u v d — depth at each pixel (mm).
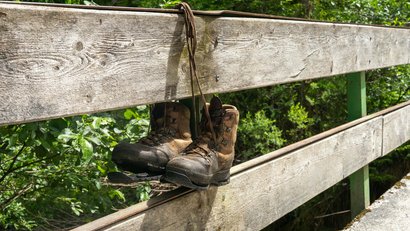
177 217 2121
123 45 1743
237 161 5410
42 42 1479
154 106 2156
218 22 2232
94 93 1646
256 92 5922
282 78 2754
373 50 4066
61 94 1539
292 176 2955
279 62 2719
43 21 1479
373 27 4043
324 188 3326
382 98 6078
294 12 6254
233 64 2340
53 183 3256
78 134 2674
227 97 5918
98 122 2789
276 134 5258
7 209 3650
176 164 1927
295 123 5797
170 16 1941
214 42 2213
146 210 1976
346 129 3635
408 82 6008
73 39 1568
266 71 2602
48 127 2625
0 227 4047
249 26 2443
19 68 1424
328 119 5949
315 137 3264
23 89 1436
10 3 1420
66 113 1558
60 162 3289
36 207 3834
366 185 4082
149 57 1854
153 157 1967
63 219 4473
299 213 5988
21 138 2582
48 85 1501
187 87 2055
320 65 3193
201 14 2123
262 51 2559
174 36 1967
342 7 6383
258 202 2645
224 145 2143
